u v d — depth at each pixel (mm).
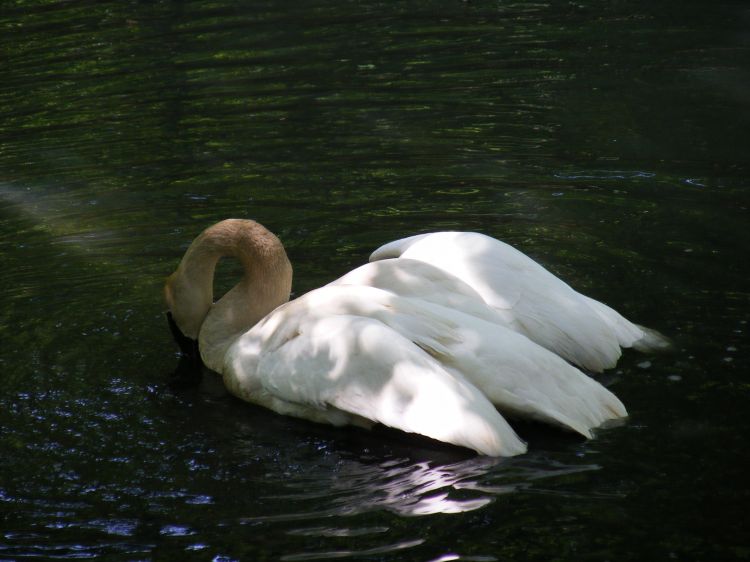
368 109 17469
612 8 23453
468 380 8656
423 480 8086
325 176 14938
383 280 9844
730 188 13984
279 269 10641
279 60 20234
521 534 7238
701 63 19219
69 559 7227
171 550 7285
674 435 8406
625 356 9727
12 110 18125
